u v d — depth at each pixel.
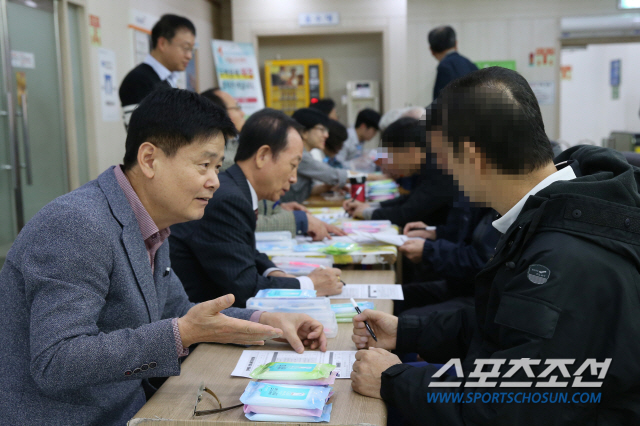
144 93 3.99
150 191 1.25
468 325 1.47
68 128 4.51
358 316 1.54
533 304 1.01
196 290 1.94
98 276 1.16
